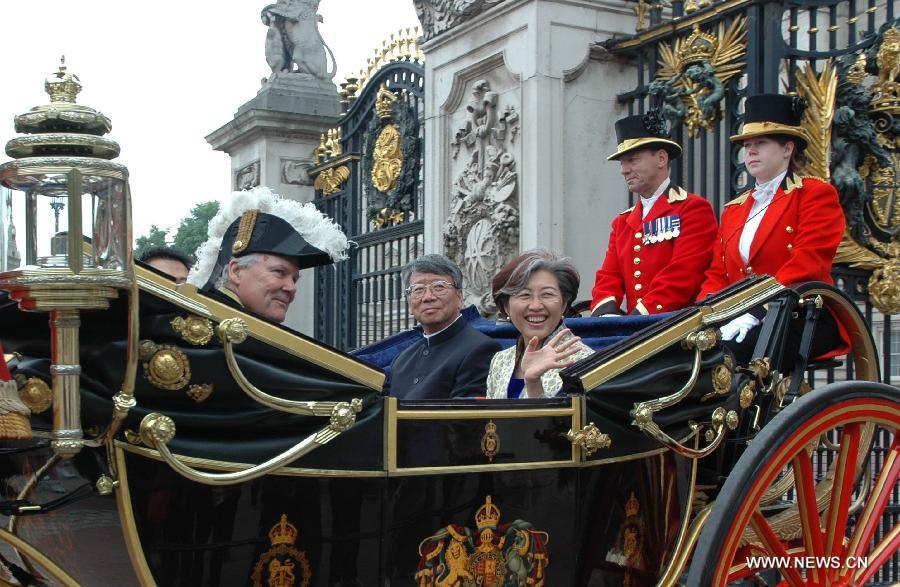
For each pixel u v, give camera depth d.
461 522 2.84
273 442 2.52
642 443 3.23
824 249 4.82
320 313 11.32
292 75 11.86
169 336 2.37
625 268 5.58
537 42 7.16
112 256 2.18
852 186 6.00
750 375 3.69
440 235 8.23
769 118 4.99
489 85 7.78
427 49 8.45
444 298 4.19
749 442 3.61
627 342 3.22
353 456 2.64
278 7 11.96
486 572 2.87
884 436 6.18
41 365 2.36
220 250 3.54
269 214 3.44
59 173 2.12
